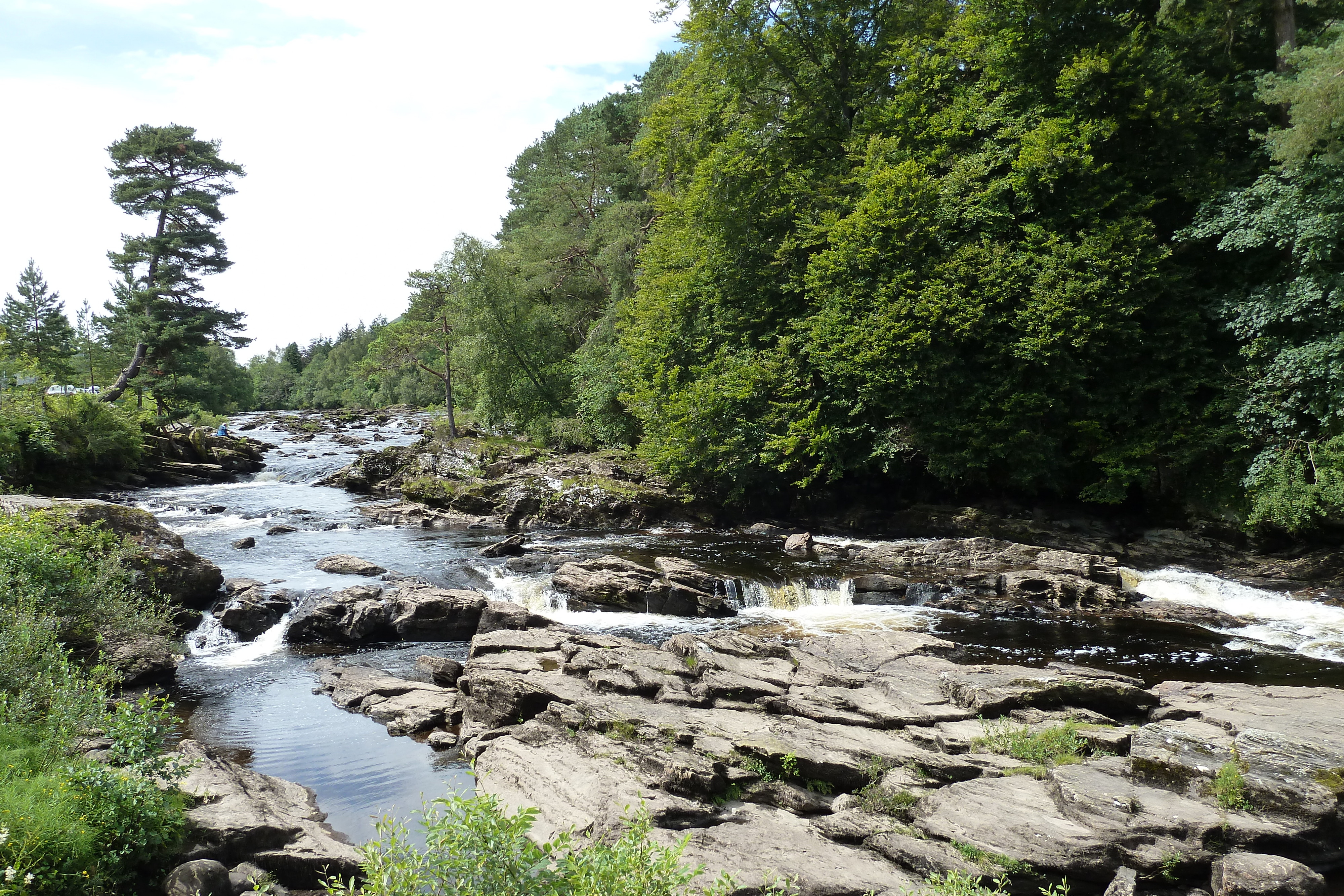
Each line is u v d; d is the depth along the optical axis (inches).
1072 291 988.6
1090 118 1034.7
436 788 437.7
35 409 1583.4
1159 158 1074.7
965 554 951.0
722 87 1368.1
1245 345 1006.4
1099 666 647.8
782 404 1172.5
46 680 403.5
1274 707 485.4
